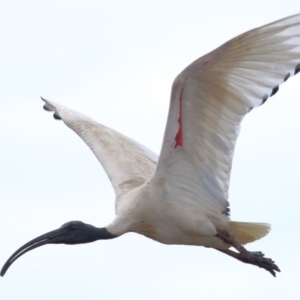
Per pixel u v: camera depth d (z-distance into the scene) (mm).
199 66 12305
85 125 15984
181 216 13609
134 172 14828
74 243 14219
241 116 12711
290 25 11938
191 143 13211
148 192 13711
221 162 13219
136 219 13828
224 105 12781
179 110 12758
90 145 15477
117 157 15117
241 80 12547
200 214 13680
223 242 13945
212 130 13031
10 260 14195
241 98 12617
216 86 12617
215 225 13797
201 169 13438
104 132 15820
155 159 15594
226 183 13344
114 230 14070
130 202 13898
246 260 14047
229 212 13852
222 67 12422
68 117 16328
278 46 12102
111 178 14742
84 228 14242
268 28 12055
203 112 12883
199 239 13867
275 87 12273
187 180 13555
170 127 12945
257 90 12445
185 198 13648
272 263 14188
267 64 12281
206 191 13625
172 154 13336
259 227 13977
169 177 13539
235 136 12875
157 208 13656
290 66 12102
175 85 12445
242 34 12055
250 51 12305
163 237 13891
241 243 14172
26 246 14242
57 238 14266
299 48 11953
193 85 12539
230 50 12219
